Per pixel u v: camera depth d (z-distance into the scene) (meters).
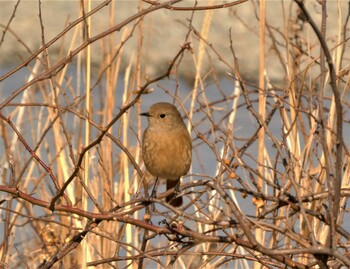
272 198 8.49
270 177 10.53
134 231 12.05
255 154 16.45
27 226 13.52
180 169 11.46
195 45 23.98
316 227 10.16
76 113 8.97
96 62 22.17
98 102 18.08
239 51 24.12
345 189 8.84
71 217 10.42
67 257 11.54
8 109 18.33
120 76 23.16
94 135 15.17
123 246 11.15
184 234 8.41
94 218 8.63
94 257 11.65
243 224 7.86
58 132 11.81
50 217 11.99
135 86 13.09
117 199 11.72
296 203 8.66
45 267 9.05
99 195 12.62
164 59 23.73
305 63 15.59
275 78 19.70
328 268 8.39
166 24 24.47
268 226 8.16
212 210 10.77
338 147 7.85
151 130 11.38
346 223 15.06
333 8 23.47
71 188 11.51
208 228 11.02
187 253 9.16
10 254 11.32
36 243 12.86
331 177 8.77
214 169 17.27
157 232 8.51
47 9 26.33
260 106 10.33
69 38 25.06
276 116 19.72
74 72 21.72
